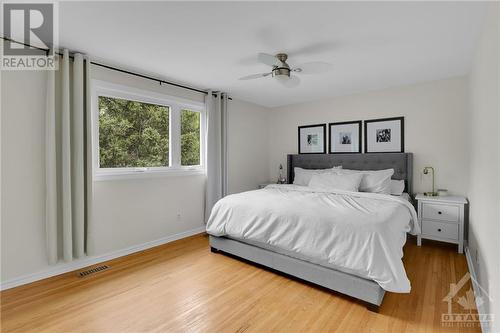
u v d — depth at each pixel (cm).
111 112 294
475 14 181
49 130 233
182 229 366
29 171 229
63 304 198
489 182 169
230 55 258
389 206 243
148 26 200
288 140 495
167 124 350
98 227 278
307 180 411
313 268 217
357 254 190
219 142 399
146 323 176
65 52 237
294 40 224
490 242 164
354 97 410
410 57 262
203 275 247
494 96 154
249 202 271
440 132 339
